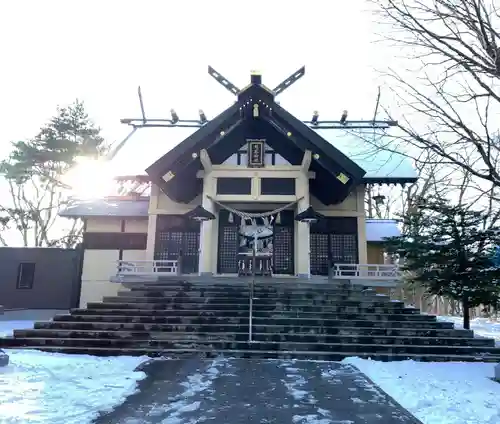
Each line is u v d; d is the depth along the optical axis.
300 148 17.55
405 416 5.22
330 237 18.73
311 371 7.88
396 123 9.49
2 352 7.66
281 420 5.02
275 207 18.78
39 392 5.91
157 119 24.08
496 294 12.86
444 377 7.46
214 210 18.19
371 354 9.37
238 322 10.93
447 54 6.80
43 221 33.41
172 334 10.16
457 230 13.45
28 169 30.17
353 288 14.09
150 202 19.39
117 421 4.86
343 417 5.17
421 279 13.88
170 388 6.43
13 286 19.97
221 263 18.55
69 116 31.86
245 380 7.06
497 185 6.65
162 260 17.69
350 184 17.22
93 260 20.03
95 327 10.52
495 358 9.24
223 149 18.84
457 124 7.06
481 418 5.16
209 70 20.50
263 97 17.45
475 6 6.34
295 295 12.94
